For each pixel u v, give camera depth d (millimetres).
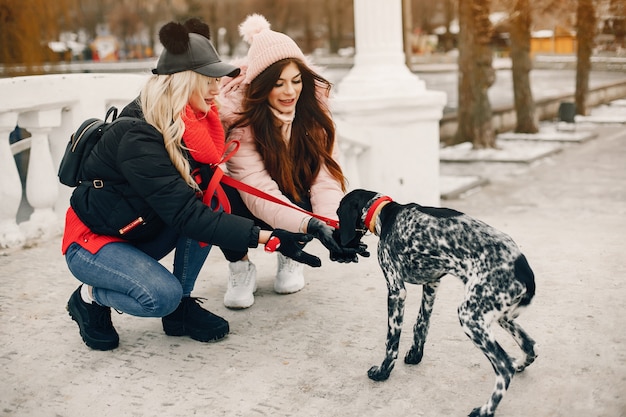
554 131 16562
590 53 19875
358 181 6371
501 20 14273
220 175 3129
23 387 2969
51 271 4535
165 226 3170
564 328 3385
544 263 4570
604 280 4129
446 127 15508
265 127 3520
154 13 79125
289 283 4039
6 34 16891
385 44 6469
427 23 72000
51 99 5105
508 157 12102
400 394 2787
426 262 2594
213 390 2896
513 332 2789
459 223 2494
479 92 13445
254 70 3471
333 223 3162
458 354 3131
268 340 3393
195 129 2988
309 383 2922
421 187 6566
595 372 2891
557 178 9945
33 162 5238
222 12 71438
